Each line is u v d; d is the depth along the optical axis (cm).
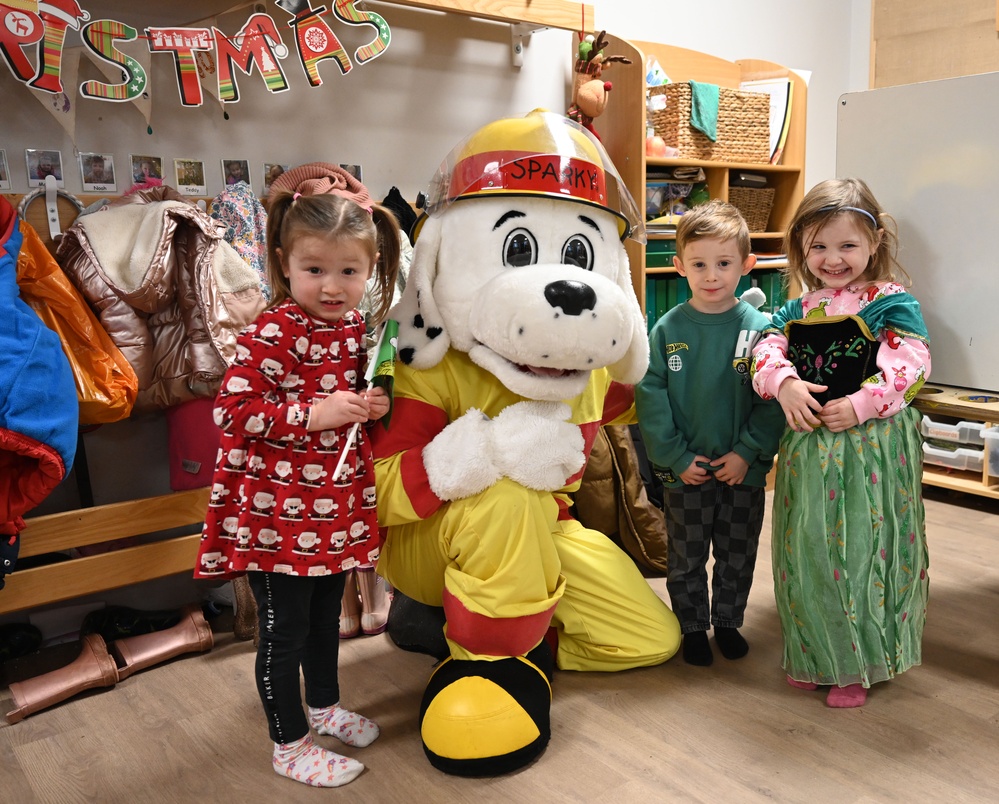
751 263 181
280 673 141
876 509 158
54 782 149
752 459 176
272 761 152
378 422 161
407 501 155
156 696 177
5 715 172
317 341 138
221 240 196
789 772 144
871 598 160
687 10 325
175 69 201
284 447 137
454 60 260
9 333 160
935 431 299
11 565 168
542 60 283
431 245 160
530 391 151
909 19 354
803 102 320
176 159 210
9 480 164
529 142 156
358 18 212
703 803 136
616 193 174
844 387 160
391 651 195
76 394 168
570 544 182
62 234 190
